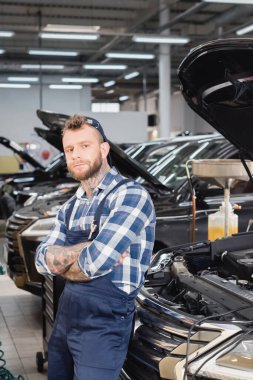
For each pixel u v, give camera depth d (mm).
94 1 14016
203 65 2482
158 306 2303
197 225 4789
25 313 5223
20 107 20391
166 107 17141
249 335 1956
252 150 2881
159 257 3068
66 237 2309
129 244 2076
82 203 2285
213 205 4855
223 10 15773
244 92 2512
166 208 4789
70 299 2156
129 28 16500
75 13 15297
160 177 5629
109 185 2219
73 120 2223
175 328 2160
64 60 20422
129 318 2166
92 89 26328
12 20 16016
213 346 1947
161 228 4707
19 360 4039
